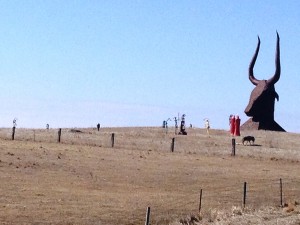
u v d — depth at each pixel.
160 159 53.81
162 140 71.31
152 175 45.50
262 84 100.75
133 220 29.16
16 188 35.66
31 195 33.84
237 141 75.06
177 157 55.84
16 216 28.14
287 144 75.69
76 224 27.50
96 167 46.97
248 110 100.19
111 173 45.00
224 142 73.31
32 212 29.27
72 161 48.56
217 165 52.56
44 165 45.59
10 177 39.41
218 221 30.23
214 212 31.86
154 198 35.84
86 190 37.34
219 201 36.25
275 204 36.41
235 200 37.09
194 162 53.41
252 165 53.88
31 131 75.12
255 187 42.91
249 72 103.44
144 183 42.06
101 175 43.78
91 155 52.69
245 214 32.44
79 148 56.41
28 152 50.62
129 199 34.88
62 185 38.44
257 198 38.41
